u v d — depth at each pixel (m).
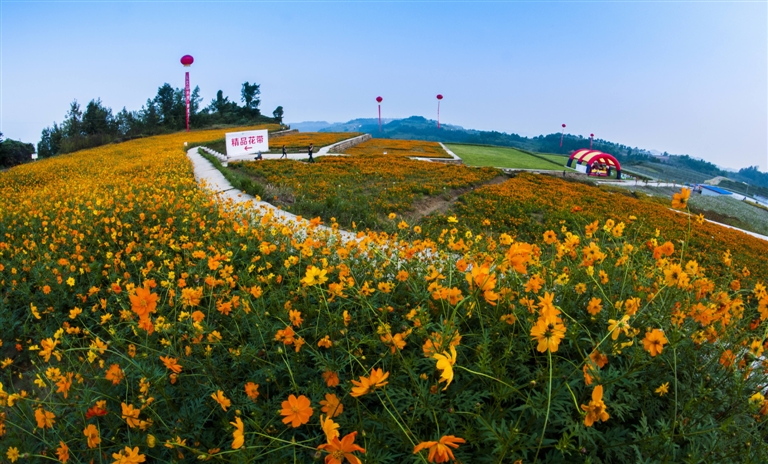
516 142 187.12
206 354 2.16
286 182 14.38
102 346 2.23
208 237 5.41
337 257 3.84
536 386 1.80
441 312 2.27
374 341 1.97
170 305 2.93
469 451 1.66
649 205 18.92
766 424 1.74
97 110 55.28
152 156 22.69
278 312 2.57
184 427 1.95
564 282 2.21
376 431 1.69
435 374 1.89
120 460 1.51
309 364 2.23
